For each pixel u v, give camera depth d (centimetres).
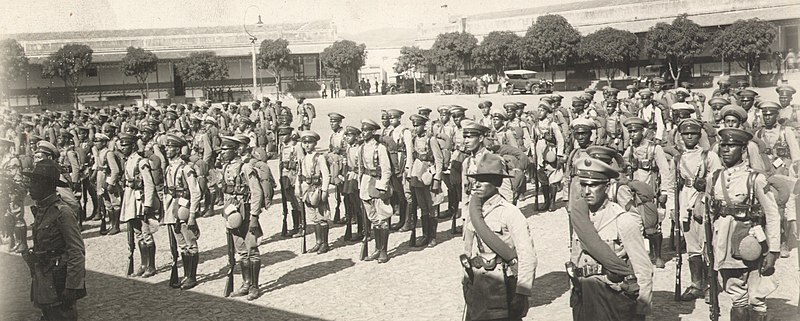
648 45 4547
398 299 802
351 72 5947
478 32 6106
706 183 637
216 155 1631
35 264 593
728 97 1628
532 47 4981
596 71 5169
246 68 6003
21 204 1191
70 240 584
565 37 4906
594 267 500
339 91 5941
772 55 4247
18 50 4831
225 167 841
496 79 5584
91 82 5709
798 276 804
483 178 519
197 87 5891
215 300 838
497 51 5316
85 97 5675
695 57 4653
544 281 842
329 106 4216
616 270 484
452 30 6347
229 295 852
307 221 1346
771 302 713
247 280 848
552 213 1279
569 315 711
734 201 588
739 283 591
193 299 848
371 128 973
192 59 5562
